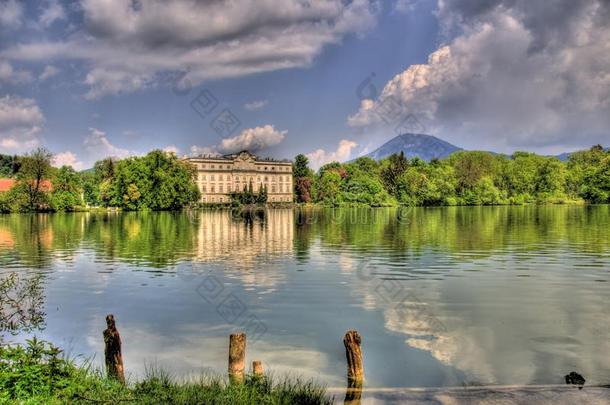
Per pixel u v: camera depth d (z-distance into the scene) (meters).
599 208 139.12
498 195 169.62
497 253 44.31
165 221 94.25
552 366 17.08
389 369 16.66
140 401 11.96
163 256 43.31
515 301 26.00
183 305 25.39
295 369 16.78
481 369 16.64
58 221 92.12
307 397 13.26
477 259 40.81
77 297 27.12
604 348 18.75
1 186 151.75
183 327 21.55
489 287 29.45
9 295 27.19
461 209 143.75
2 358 12.54
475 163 182.50
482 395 14.24
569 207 148.62
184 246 51.19
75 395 11.68
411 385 15.40
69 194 135.00
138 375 15.99
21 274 34.22
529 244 51.22
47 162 127.12
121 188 142.62
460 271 35.06
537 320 22.48
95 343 19.45
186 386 13.34
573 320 22.45
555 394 14.34
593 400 13.90
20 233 66.00
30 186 126.00
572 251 45.31
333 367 16.97
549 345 19.16
